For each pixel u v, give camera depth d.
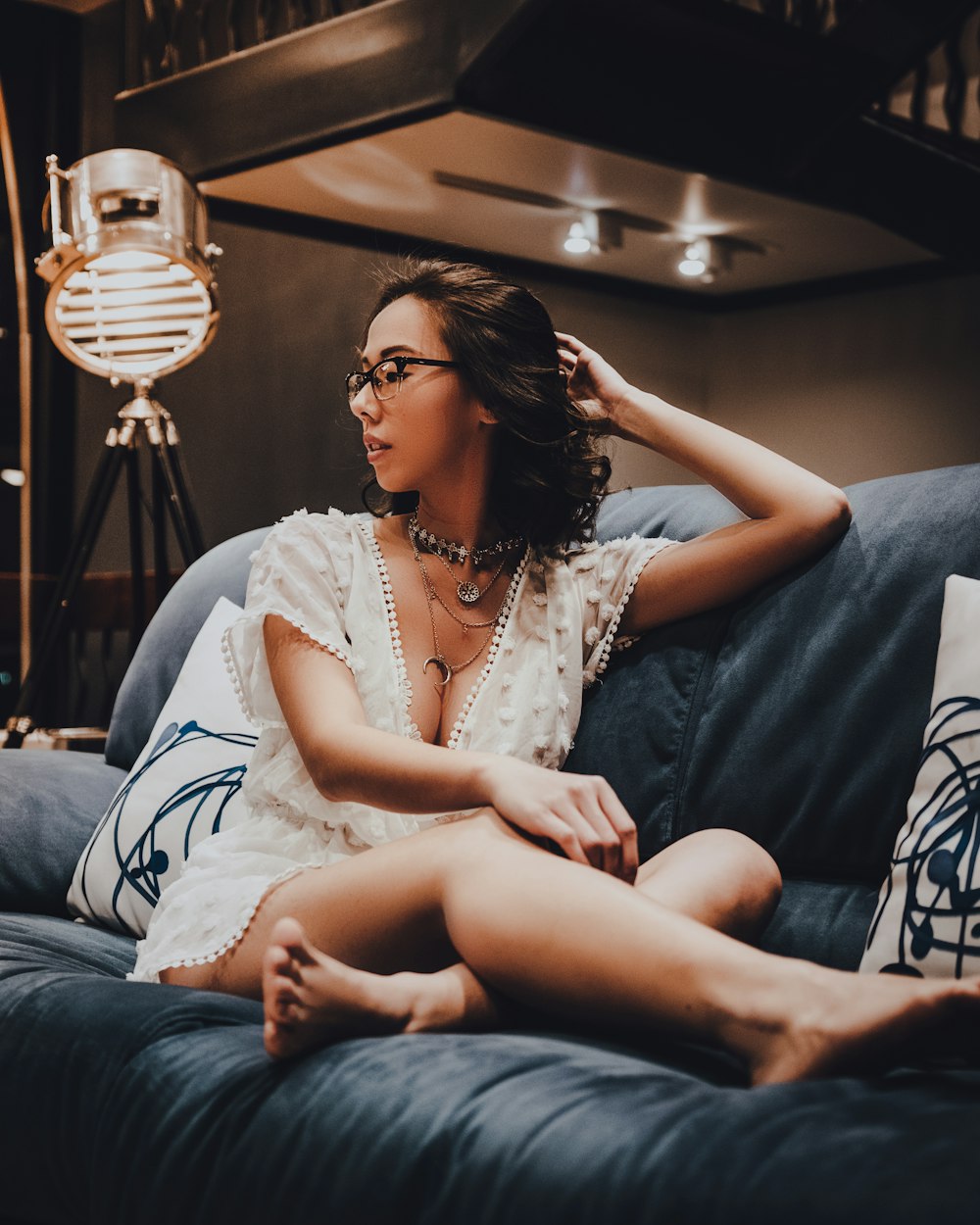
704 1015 1.05
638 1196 0.84
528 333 1.66
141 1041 1.20
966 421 4.70
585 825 1.24
